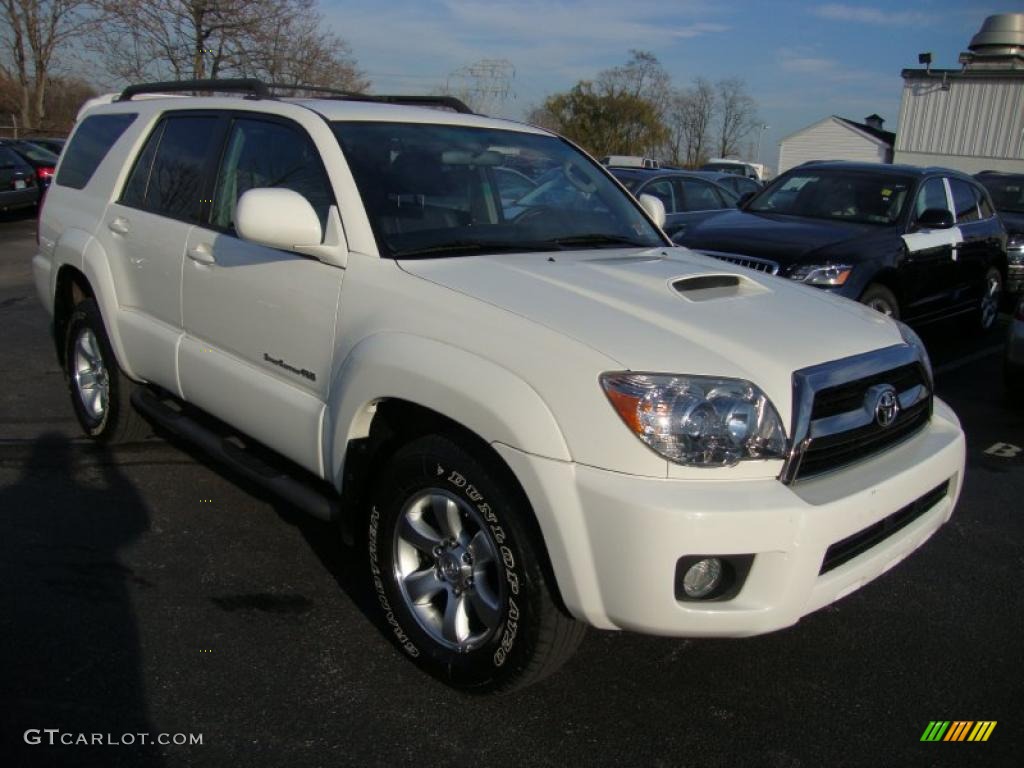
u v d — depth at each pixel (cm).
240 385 355
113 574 357
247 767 251
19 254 1325
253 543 389
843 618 347
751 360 255
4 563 361
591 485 236
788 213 809
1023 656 324
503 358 255
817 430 254
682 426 235
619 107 4875
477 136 383
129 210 439
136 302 430
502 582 264
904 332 317
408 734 268
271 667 299
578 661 310
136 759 252
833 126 4897
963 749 271
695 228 766
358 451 302
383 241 311
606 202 405
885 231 736
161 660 300
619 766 258
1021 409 656
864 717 285
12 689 281
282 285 331
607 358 243
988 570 392
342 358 304
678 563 233
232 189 375
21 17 3538
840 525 245
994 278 927
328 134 338
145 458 481
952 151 3089
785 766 261
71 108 4075
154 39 2452
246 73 2522
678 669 308
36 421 539
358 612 336
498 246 333
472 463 265
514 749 263
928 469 282
